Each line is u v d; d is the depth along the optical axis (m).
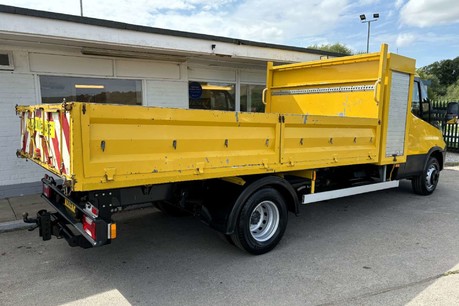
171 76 8.49
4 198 6.76
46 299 3.38
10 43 6.45
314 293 3.51
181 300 3.38
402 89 5.91
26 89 6.79
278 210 4.57
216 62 9.25
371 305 3.29
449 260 4.32
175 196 3.96
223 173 3.79
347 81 5.92
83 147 2.89
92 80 7.54
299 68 6.72
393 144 5.92
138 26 6.63
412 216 6.22
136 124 3.19
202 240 4.98
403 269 4.06
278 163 4.26
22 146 4.80
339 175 5.81
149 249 4.65
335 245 4.82
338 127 4.96
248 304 3.31
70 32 5.95
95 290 3.57
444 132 15.48
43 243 4.80
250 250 4.34
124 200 3.52
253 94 10.34
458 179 9.81
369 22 26.48
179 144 3.46
